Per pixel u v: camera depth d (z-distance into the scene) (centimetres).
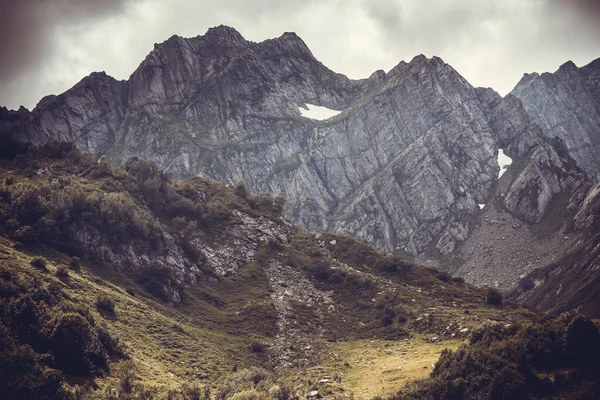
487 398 8575
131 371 9831
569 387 8356
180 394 9469
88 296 12112
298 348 13700
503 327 10100
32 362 8525
